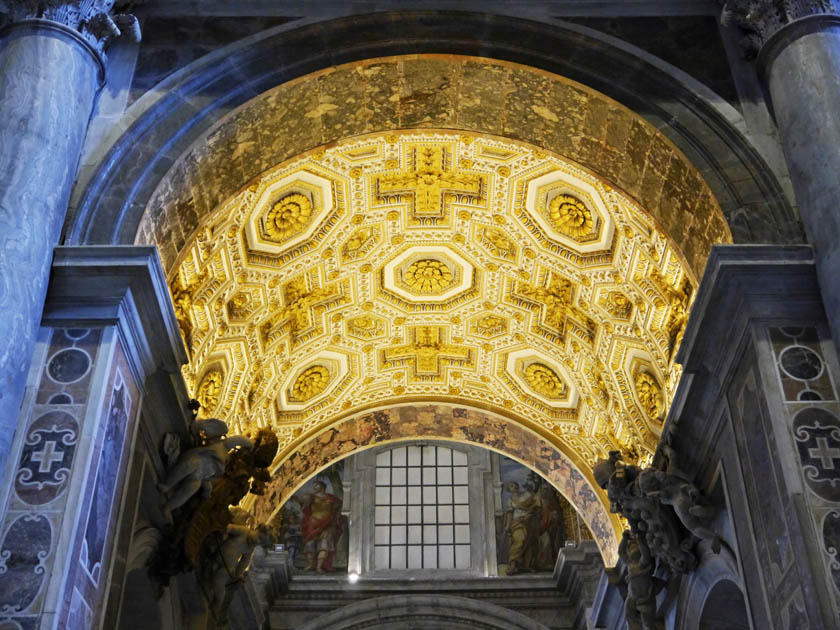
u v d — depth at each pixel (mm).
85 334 9336
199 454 11727
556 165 14398
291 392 18703
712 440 11070
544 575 25906
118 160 10641
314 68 11648
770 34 10828
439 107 12539
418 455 28734
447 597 25094
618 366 16781
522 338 18047
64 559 8125
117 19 11203
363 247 16484
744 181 10523
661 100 11273
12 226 9086
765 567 9266
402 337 18516
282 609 25359
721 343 10008
